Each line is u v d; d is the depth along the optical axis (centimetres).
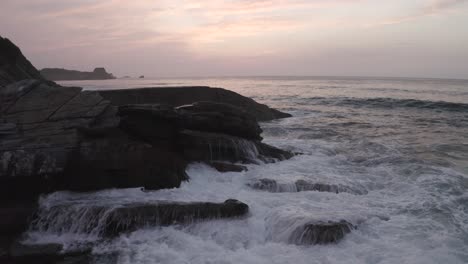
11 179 789
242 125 1245
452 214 805
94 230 720
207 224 748
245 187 984
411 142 1628
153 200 807
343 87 6488
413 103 3044
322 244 663
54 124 881
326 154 1387
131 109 1021
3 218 720
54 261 636
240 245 686
